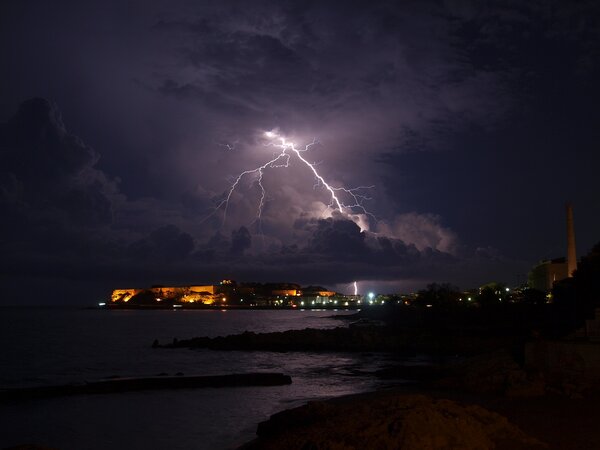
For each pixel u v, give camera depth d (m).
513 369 31.33
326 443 15.02
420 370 42.38
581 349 29.45
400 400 18.53
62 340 98.94
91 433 25.06
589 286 52.00
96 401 32.38
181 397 33.59
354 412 17.73
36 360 63.12
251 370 50.34
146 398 33.22
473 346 63.88
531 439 17.14
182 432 24.89
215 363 57.53
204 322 182.38
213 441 23.14
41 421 27.47
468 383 30.98
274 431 19.78
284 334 79.94
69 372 51.28
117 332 126.50
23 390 33.44
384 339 73.62
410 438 14.74
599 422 20.47
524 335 61.72
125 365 56.72
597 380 28.75
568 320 52.34
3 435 24.95
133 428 25.83
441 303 109.31
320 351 69.06
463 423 16.50
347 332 79.94
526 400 25.80
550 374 30.06
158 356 66.69
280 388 37.03
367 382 39.31
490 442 16.25
